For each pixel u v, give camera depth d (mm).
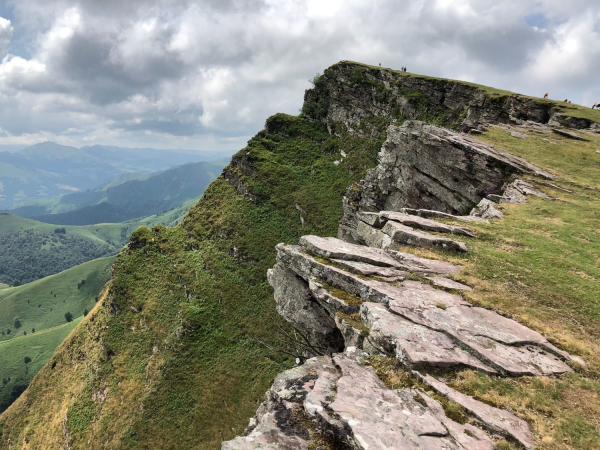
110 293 96188
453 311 15773
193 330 77500
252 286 86375
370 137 107688
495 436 9875
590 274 20594
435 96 97062
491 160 41406
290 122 126375
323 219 96875
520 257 22547
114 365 81062
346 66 122125
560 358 13609
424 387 11711
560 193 35094
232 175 114938
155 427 64062
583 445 9773
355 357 13648
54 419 85500
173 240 106062
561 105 65812
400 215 28234
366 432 9070
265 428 10250
